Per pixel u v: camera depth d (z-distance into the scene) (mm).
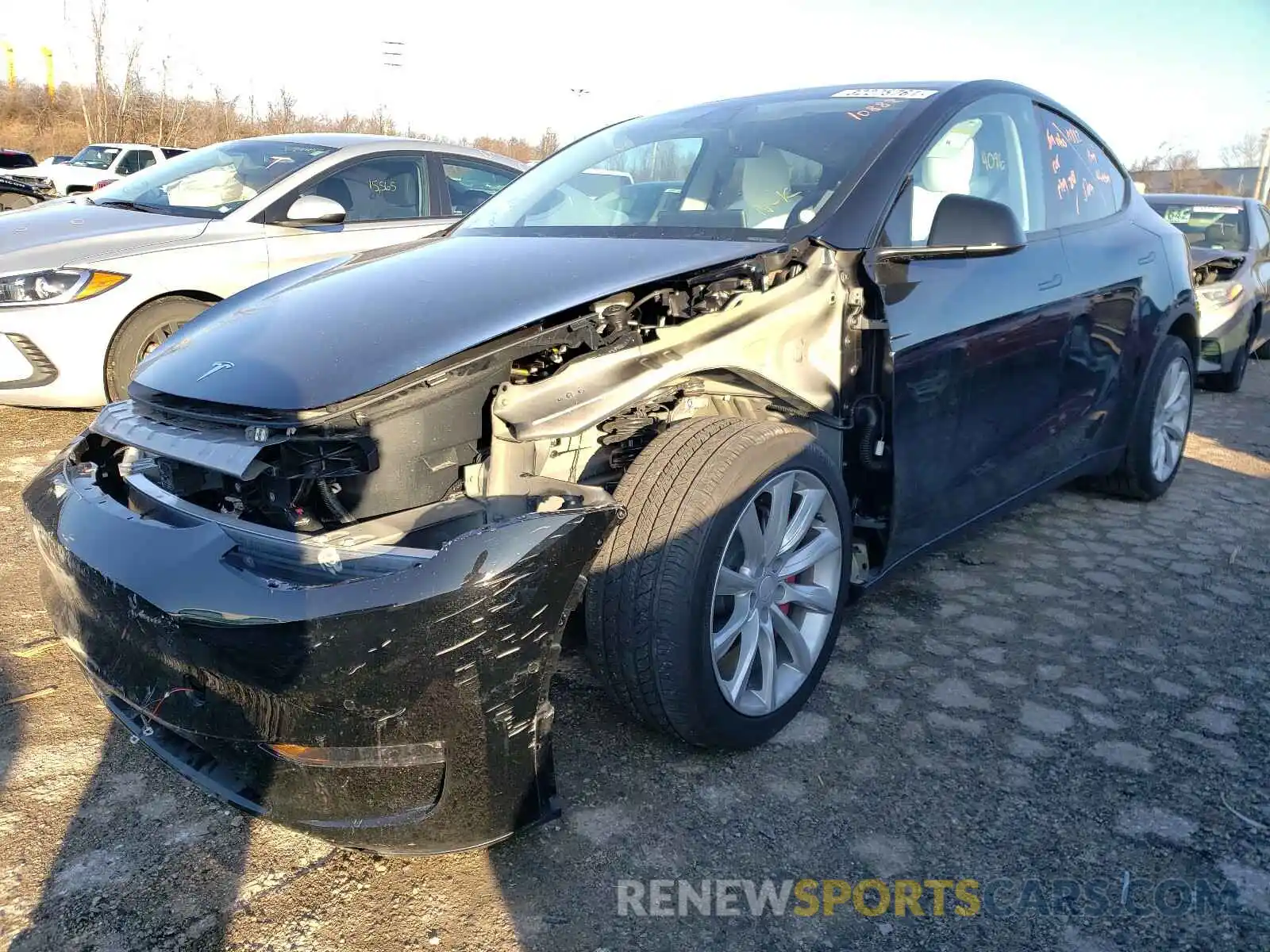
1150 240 3943
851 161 2783
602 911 1830
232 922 1803
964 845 2016
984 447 2967
